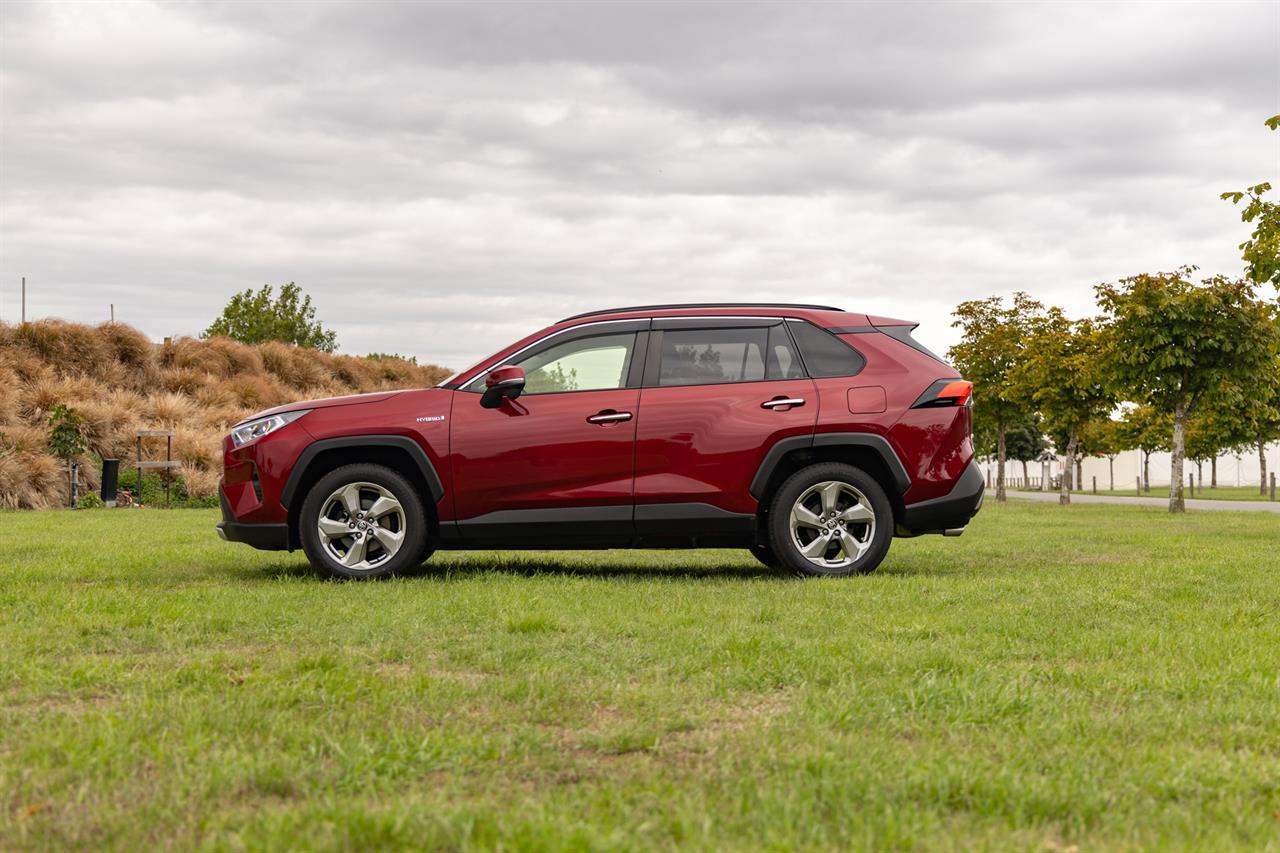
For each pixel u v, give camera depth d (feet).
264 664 14.85
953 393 26.66
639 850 7.82
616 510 25.68
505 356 26.43
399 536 25.41
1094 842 8.21
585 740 10.96
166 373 89.20
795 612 19.71
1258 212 47.29
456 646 16.30
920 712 12.11
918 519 26.35
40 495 64.49
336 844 7.89
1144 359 79.05
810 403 26.11
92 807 8.82
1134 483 258.37
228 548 33.50
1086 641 16.65
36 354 81.92
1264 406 82.17
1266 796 9.42
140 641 16.76
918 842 8.08
